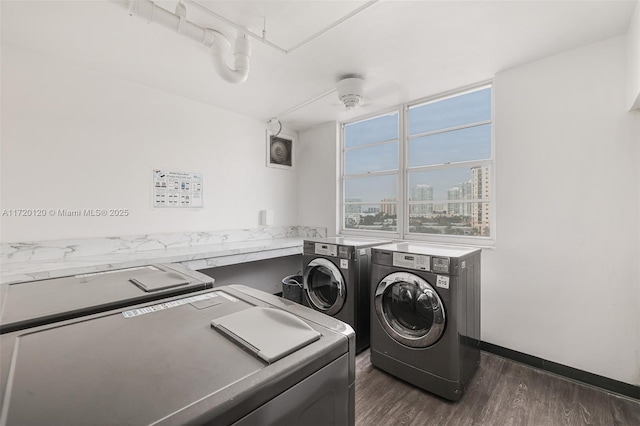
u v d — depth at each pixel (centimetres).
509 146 235
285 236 402
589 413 169
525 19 176
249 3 163
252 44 203
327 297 270
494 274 241
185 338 70
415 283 193
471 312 201
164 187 281
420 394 188
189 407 46
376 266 217
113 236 249
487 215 260
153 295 105
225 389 51
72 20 176
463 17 175
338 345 70
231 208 340
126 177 257
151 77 253
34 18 174
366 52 214
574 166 206
